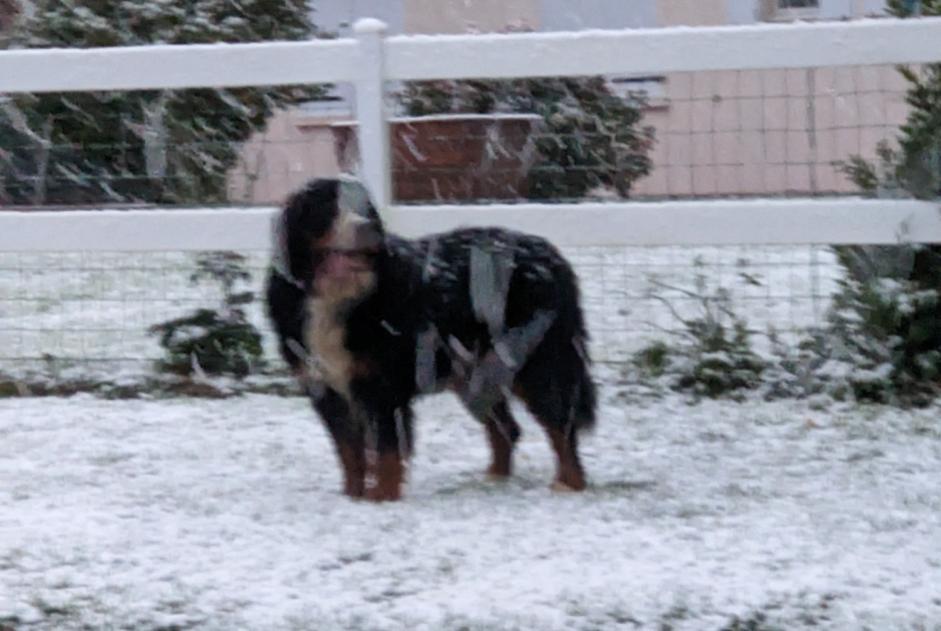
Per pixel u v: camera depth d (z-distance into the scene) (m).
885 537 5.68
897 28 8.03
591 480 6.69
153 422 7.92
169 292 9.52
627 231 8.29
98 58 8.52
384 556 5.51
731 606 4.91
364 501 6.33
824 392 8.31
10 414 8.07
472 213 8.34
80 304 9.64
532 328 6.46
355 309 6.12
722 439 7.45
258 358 8.84
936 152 8.19
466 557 5.48
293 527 5.91
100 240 8.62
